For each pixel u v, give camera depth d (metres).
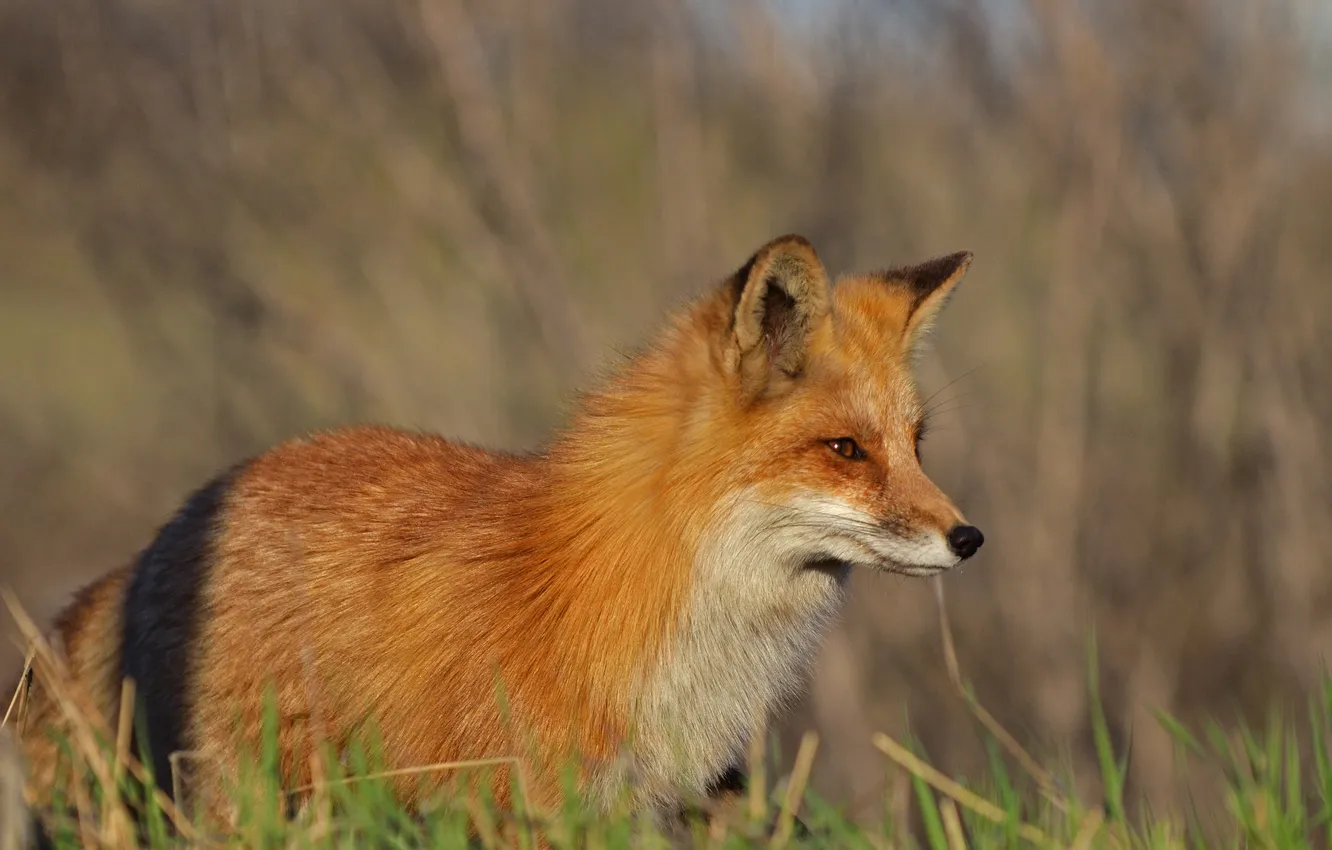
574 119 27.22
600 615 9.93
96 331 36.25
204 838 8.80
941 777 8.82
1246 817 9.06
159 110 24.52
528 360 26.11
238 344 25.94
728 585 10.27
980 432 24.64
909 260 24.86
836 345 10.67
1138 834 9.99
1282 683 24.31
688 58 24.77
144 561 11.55
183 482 28.44
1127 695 23.88
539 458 11.08
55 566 29.44
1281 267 24.34
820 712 23.61
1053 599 23.91
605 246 26.92
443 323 27.06
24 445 31.56
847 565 11.01
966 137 24.77
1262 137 23.53
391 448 11.40
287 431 26.33
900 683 24.62
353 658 10.27
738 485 10.22
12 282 33.41
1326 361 24.94
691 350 10.48
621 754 9.88
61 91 24.39
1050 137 23.67
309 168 25.47
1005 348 25.83
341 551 10.59
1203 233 23.80
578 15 25.59
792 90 24.50
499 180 24.53
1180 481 25.27
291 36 24.48
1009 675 24.14
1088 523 24.78
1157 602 24.94
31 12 24.17
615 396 10.64
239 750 10.39
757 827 8.64
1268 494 24.50
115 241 25.03
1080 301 23.89
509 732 9.78
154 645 11.05
